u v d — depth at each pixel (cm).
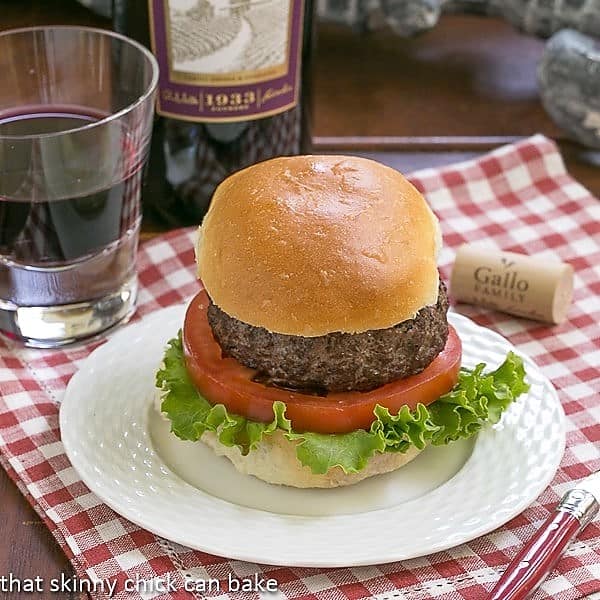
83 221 51
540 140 64
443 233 60
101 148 50
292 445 44
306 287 43
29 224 50
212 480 45
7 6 73
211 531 43
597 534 44
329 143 65
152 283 56
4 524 45
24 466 46
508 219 61
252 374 45
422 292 44
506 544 44
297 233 44
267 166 46
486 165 63
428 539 43
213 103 57
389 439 44
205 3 55
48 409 49
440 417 45
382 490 45
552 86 65
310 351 44
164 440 47
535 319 54
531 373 49
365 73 72
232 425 44
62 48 54
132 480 45
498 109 70
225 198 46
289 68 58
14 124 53
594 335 54
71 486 46
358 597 42
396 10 71
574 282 57
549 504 46
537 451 46
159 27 56
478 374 47
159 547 44
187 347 46
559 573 43
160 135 58
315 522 44
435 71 73
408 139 66
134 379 49
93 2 71
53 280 52
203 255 46
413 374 45
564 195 62
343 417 44
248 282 44
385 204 45
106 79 54
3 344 52
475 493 45
